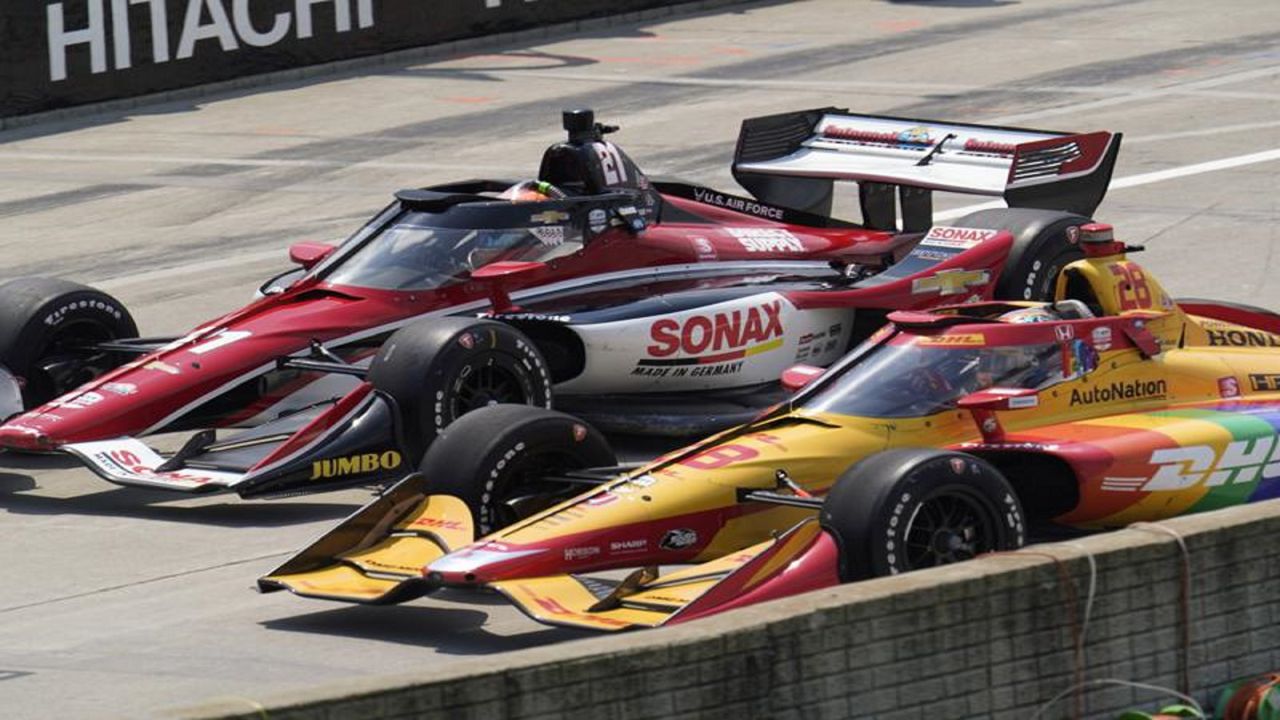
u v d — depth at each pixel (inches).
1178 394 1557.6
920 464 1280.8
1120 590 1130.7
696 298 1937.7
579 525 1347.2
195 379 1818.4
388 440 1718.8
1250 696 1144.2
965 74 4005.9
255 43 4266.7
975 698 1094.4
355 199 3169.3
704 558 1395.2
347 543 1430.9
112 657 1357.0
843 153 2338.8
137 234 3011.8
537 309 1905.8
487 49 4601.4
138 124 3934.5
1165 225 2721.5
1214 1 4719.5
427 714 967.6
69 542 1680.6
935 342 1482.5
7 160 3649.1
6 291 2016.5
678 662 1016.9
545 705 991.6
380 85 4215.1
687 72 4188.0
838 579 1274.6
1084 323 1518.2
